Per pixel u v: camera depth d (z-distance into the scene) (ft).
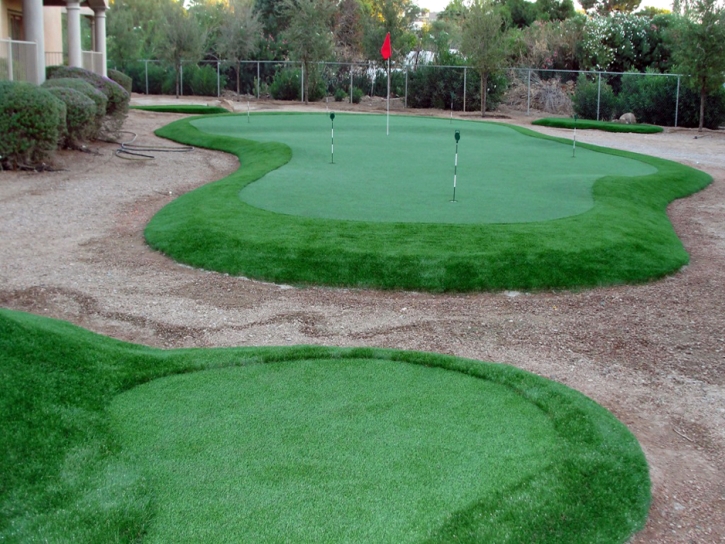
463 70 112.78
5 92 45.60
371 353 18.20
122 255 28.91
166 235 30.32
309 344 19.93
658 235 32.14
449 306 23.85
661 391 17.67
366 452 13.29
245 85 132.26
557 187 41.65
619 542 11.44
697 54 87.92
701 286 26.86
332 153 51.01
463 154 57.31
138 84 128.67
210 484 12.12
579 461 13.20
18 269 26.84
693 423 16.02
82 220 34.83
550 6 173.37
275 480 12.28
